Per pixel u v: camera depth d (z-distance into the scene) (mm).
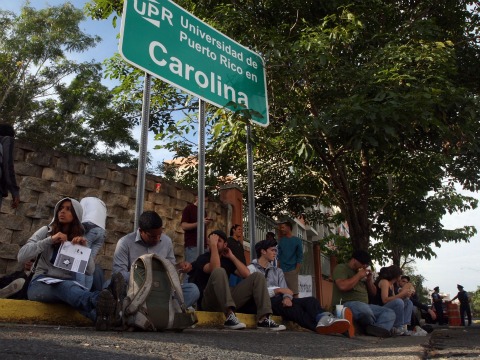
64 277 3793
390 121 7121
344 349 3561
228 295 4785
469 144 8914
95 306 3428
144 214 4289
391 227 12648
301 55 7762
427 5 10195
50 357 1921
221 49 6203
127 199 7750
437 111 8188
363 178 10789
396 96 7035
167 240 4520
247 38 8203
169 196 8578
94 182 7305
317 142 8945
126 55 4797
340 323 5164
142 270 3617
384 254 14352
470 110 7836
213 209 9461
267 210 12914
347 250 15164
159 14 5312
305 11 9062
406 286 7102
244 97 6379
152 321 3455
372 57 8328
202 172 5750
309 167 11336
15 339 2273
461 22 10453
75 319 3729
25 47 19484
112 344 2500
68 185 6949
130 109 11547
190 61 5637
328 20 8320
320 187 12305
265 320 5156
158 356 2258
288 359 2662
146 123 4863
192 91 5566
